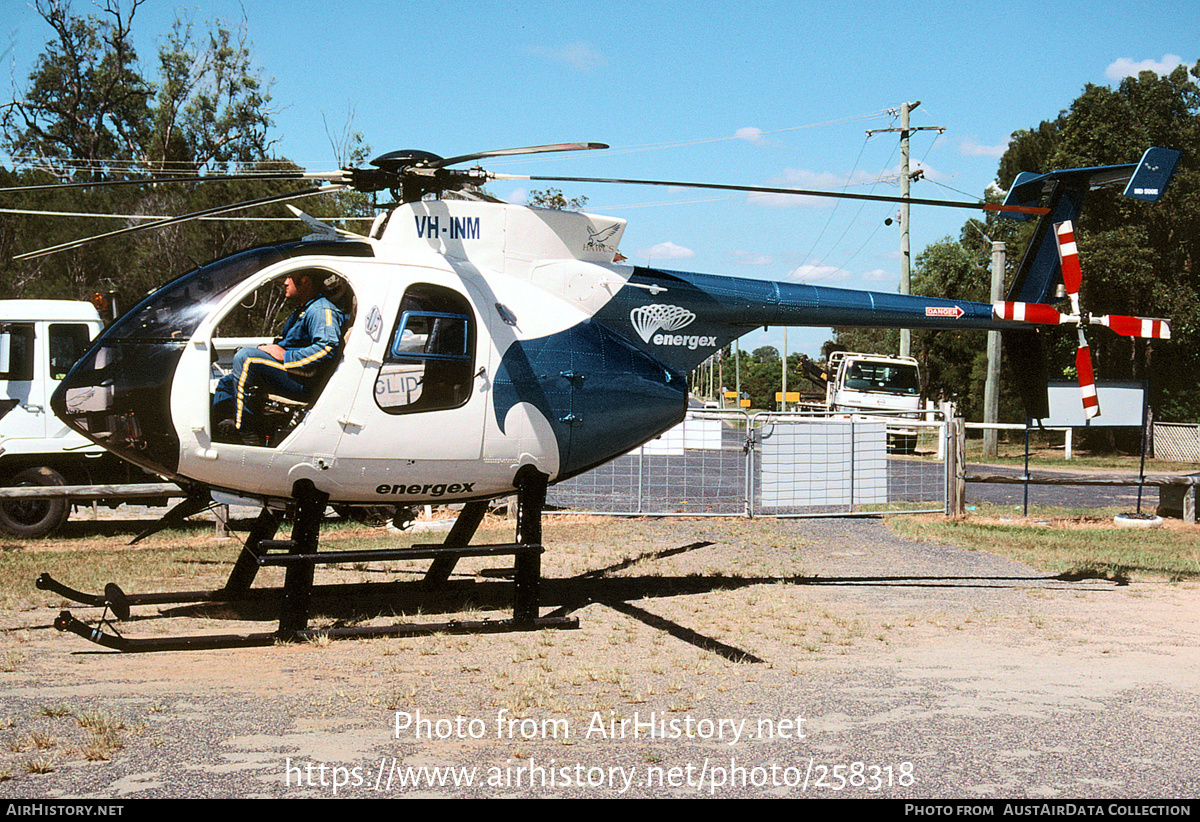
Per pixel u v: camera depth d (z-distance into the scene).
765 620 7.46
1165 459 32.06
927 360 46.53
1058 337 33.97
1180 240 33.56
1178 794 4.02
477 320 7.08
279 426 6.58
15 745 4.29
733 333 8.56
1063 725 4.93
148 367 6.38
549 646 6.55
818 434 13.90
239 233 28.55
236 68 43.06
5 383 11.85
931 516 14.13
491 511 13.26
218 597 7.71
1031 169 41.84
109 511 13.97
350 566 9.76
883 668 6.05
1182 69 34.12
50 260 28.28
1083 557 10.58
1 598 7.79
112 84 42.72
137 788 3.82
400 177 7.07
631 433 7.97
